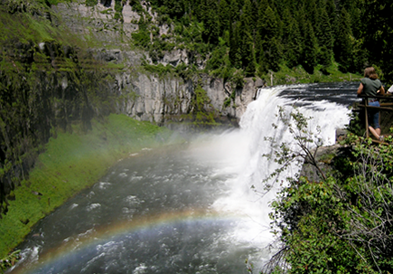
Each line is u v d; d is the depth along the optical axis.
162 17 70.62
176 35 70.12
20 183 29.91
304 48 83.44
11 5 45.59
